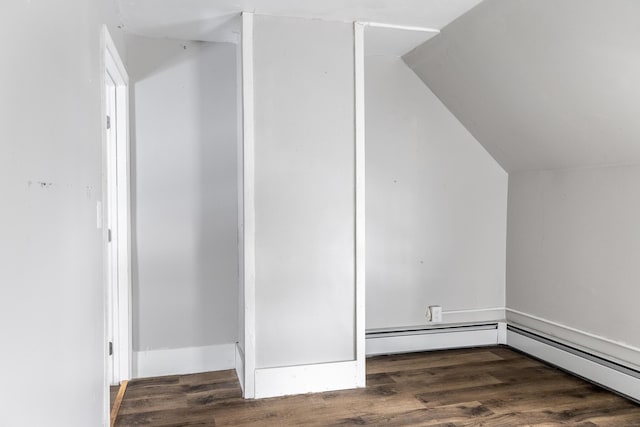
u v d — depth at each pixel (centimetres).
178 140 346
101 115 227
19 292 116
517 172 399
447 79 364
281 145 307
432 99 395
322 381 313
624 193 305
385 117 386
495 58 307
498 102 340
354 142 319
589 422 268
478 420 272
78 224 177
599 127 290
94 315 208
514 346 397
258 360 306
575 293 344
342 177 318
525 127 342
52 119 145
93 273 205
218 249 354
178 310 347
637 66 236
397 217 390
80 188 181
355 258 321
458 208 403
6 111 109
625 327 305
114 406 287
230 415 279
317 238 314
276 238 308
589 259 332
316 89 311
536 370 349
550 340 359
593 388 316
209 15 301
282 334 310
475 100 358
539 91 301
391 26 319
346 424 268
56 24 150
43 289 134
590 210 330
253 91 301
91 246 202
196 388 320
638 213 296
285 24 304
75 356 171
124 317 327
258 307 305
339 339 319
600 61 250
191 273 349
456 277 404
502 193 407
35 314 127
